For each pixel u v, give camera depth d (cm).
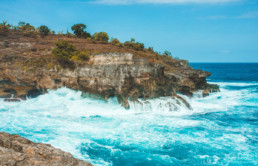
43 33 6869
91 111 3234
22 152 1291
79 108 3325
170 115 3212
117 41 6556
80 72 3672
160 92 3741
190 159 1906
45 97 3719
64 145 2039
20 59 3956
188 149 2078
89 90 3684
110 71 3466
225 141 2261
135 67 3503
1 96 3775
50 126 2559
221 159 1905
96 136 2312
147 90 3584
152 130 2539
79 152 1945
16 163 1127
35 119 2806
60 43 4159
